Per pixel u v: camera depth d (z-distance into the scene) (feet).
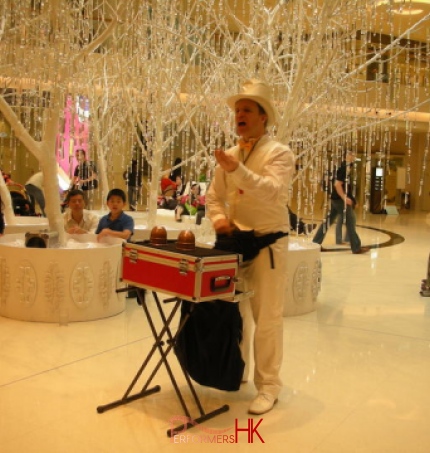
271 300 9.45
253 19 16.05
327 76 16.53
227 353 9.40
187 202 28.09
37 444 8.16
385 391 10.59
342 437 8.71
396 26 30.71
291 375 11.26
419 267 24.35
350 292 19.03
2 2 16.03
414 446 8.50
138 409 9.46
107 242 16.28
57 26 13.93
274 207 9.23
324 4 13.56
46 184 15.03
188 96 18.25
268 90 9.27
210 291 8.53
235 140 17.43
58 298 14.05
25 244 14.48
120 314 15.17
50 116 14.83
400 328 14.85
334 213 28.35
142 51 18.26
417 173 59.93
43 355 11.87
